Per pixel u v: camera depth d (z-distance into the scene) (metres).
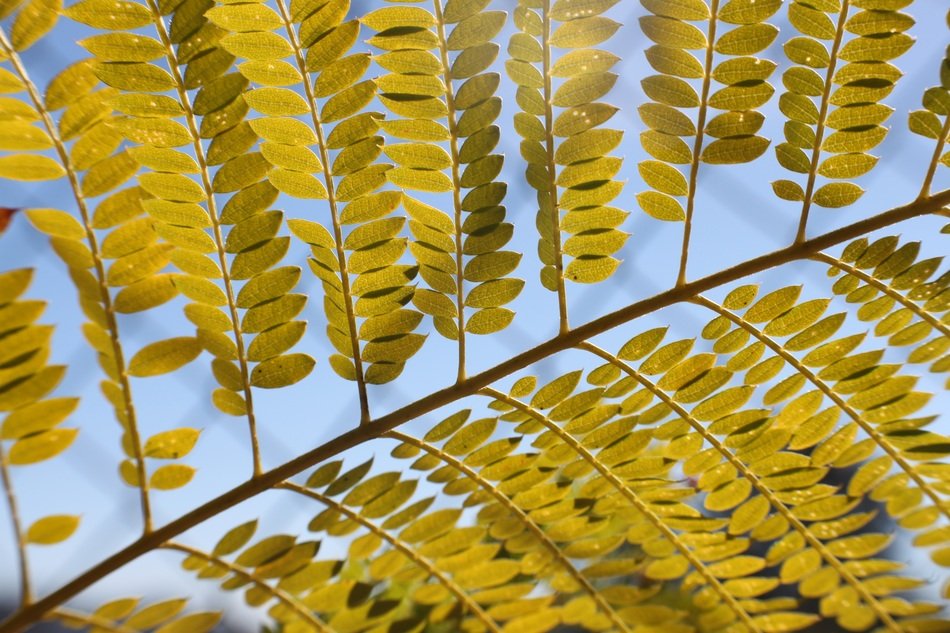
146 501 0.32
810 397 0.32
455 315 0.32
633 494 0.33
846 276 0.32
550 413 0.32
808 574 0.33
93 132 0.31
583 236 0.32
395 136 0.31
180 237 0.31
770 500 0.32
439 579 0.33
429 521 0.32
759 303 0.32
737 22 0.31
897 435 0.32
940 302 0.32
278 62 0.31
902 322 0.32
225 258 0.31
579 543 0.33
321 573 0.32
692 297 0.32
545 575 0.33
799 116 0.31
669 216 0.32
